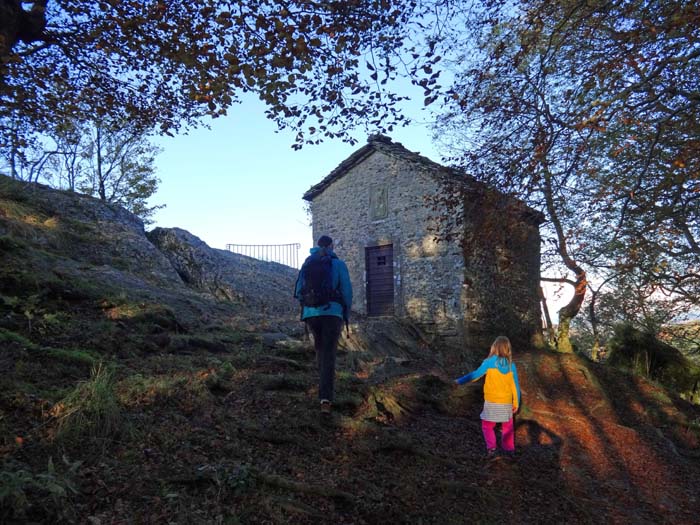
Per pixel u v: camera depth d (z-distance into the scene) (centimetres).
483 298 1397
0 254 775
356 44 630
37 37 620
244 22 593
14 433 354
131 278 988
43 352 500
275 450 446
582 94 630
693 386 1368
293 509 363
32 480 297
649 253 1045
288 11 559
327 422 528
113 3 609
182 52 622
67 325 618
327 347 522
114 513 309
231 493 362
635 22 630
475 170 872
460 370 1083
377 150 1612
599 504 535
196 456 395
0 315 585
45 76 713
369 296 1611
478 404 770
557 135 677
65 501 302
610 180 951
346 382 660
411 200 1509
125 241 1291
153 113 834
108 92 789
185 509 327
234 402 522
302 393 591
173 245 1504
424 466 505
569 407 912
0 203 1143
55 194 1382
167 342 673
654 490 605
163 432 416
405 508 414
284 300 1494
